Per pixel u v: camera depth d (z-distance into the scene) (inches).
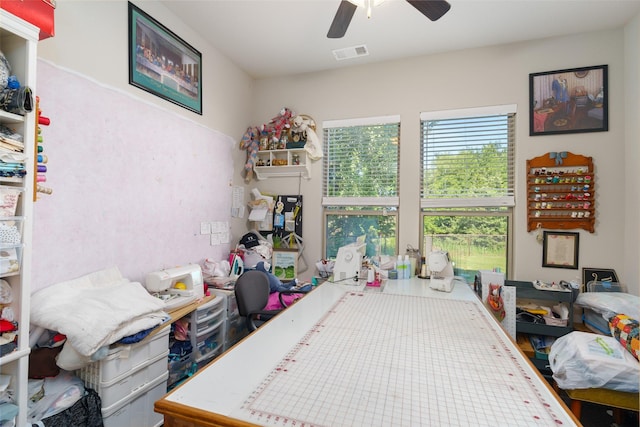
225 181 116.0
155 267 84.4
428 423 30.7
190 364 81.6
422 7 64.2
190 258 97.6
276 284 101.7
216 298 90.1
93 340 51.4
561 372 64.6
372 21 92.8
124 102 75.0
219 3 86.0
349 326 57.4
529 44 103.0
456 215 112.7
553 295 91.0
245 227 130.5
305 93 128.6
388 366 42.2
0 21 43.4
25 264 46.7
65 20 62.1
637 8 85.5
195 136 99.7
